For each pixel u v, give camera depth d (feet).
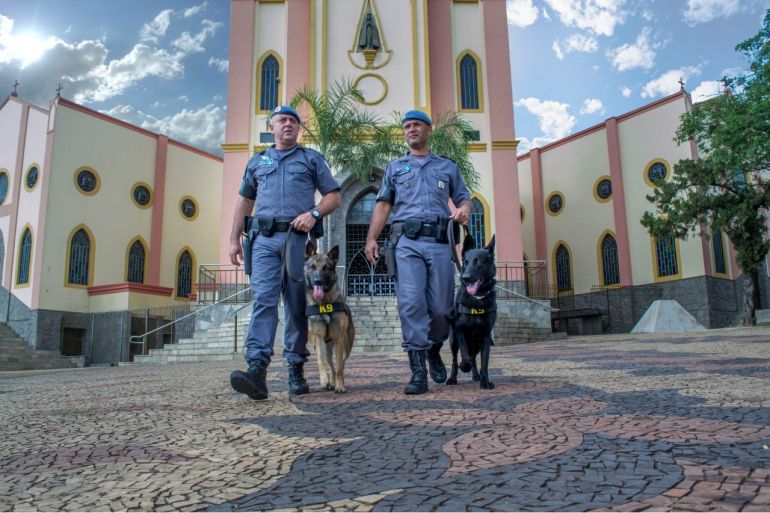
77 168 83.92
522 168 108.17
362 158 57.82
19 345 75.10
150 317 79.56
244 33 75.36
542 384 15.11
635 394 12.60
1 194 89.40
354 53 73.51
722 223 65.00
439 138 56.29
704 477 6.25
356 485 6.54
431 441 8.54
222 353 51.34
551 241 101.55
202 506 6.06
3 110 92.84
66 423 12.00
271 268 14.46
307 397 14.30
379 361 30.63
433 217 14.84
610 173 92.99
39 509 6.18
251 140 72.84
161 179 94.63
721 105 63.52
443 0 77.87
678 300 83.66
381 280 69.31
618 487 6.03
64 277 80.53
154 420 11.79
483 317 14.43
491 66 75.77
